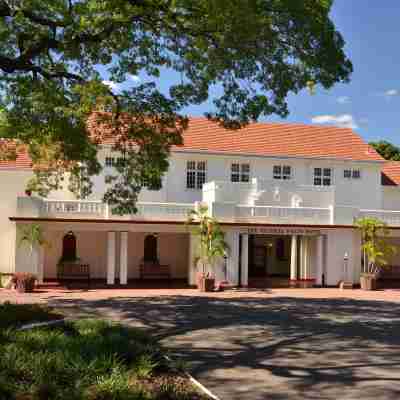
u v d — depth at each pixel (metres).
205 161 35.25
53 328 12.98
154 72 19.92
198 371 11.01
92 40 17.28
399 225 33.72
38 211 28.31
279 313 20.02
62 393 7.95
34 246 28.16
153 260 33.88
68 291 26.62
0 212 31.45
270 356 12.54
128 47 19.12
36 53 16.95
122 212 22.94
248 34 15.65
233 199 32.66
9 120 19.72
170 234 34.16
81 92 19.23
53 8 17.69
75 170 23.86
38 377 8.41
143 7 16.83
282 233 31.53
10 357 9.08
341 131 40.78
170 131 22.47
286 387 9.96
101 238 33.06
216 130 37.56
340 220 32.44
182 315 18.92
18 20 16.78
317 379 10.56
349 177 37.53
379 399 9.34
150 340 13.10
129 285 29.94
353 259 32.62
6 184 31.69
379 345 14.08
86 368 8.96
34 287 26.83
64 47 17.20
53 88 19.67
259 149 36.22
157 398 8.29
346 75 16.33
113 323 14.88
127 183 22.72
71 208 29.05
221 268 30.20
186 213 30.66
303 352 13.04
